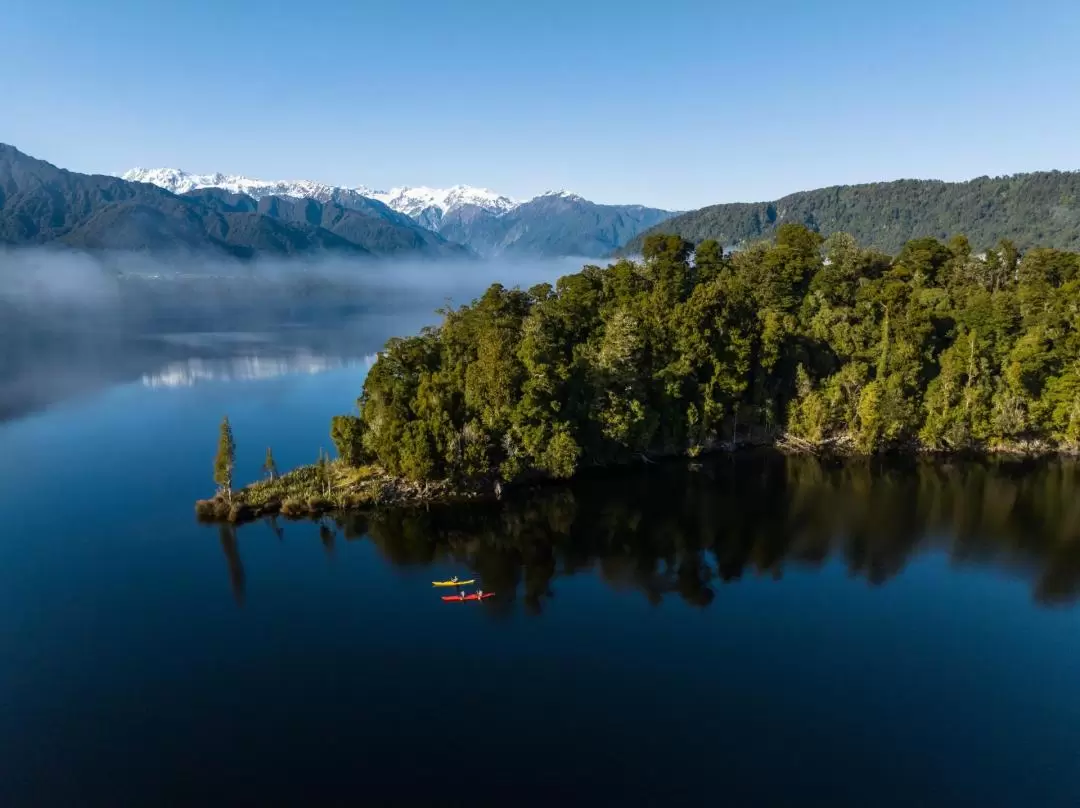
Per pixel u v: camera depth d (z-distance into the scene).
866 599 84.25
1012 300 136.50
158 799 53.72
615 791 54.66
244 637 75.56
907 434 134.75
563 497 114.50
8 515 106.44
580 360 125.56
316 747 59.31
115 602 82.31
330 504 108.44
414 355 127.44
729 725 62.47
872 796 54.59
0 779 55.59
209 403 180.12
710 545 98.94
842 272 154.62
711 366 131.75
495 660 71.94
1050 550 96.50
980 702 65.88
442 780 55.62
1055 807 53.69
